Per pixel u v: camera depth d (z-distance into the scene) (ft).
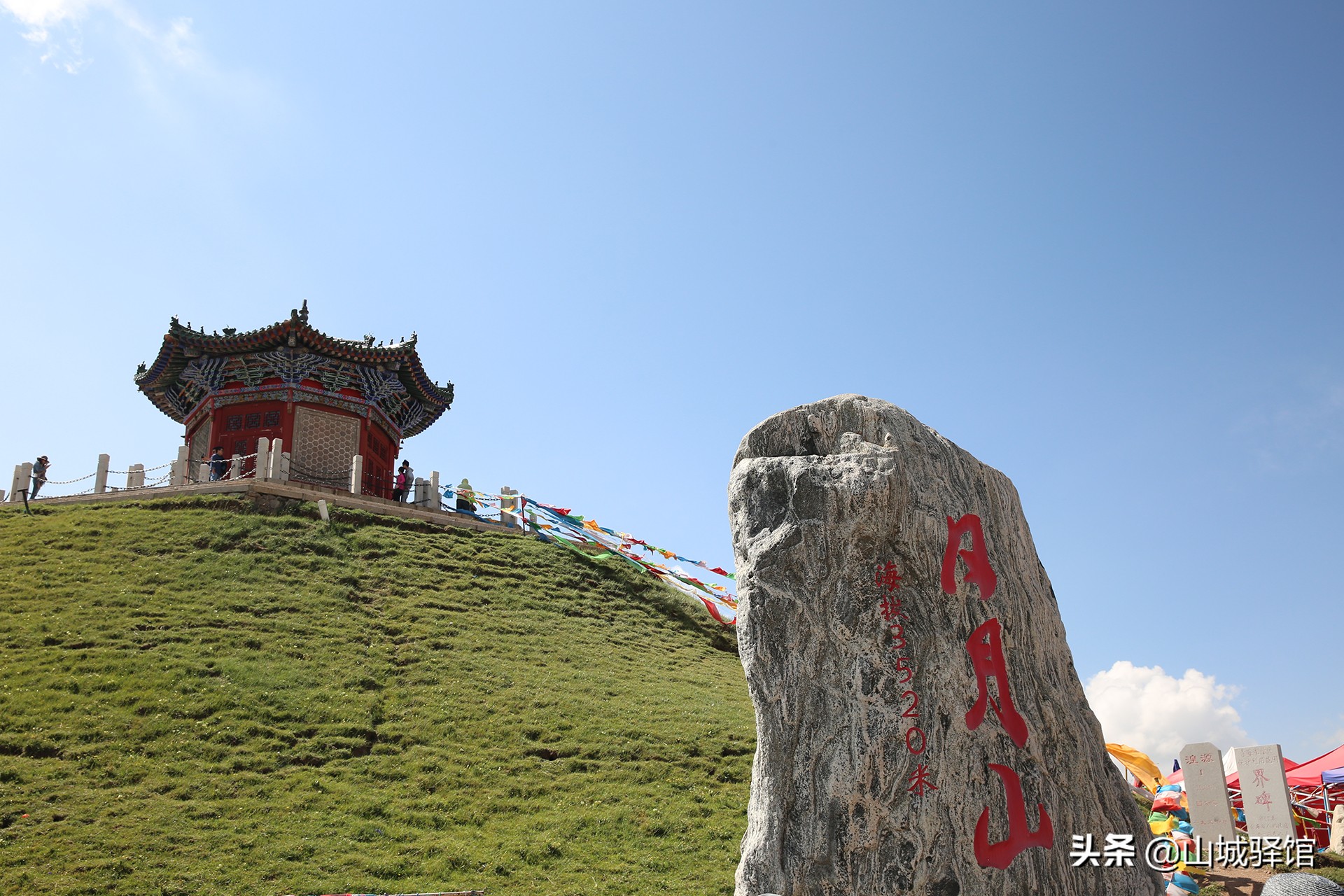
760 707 38.70
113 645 88.33
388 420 177.06
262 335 158.10
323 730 79.46
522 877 61.11
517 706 89.51
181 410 179.11
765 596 39.52
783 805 37.52
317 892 56.18
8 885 53.06
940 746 40.50
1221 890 61.57
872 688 39.75
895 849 37.96
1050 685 47.52
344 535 126.62
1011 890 40.42
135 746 72.38
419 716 84.89
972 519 46.47
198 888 55.21
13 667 81.92
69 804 63.31
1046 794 43.91
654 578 140.46
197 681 83.25
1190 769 70.79
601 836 68.28
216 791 67.67
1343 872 63.93
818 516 40.88
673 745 85.51
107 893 53.52
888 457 42.73
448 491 153.89
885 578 41.75
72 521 121.70
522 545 139.54
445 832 66.39
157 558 110.93
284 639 95.14
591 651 109.09
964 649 43.19
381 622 104.32
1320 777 87.97
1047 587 50.85
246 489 131.13
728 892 61.36
